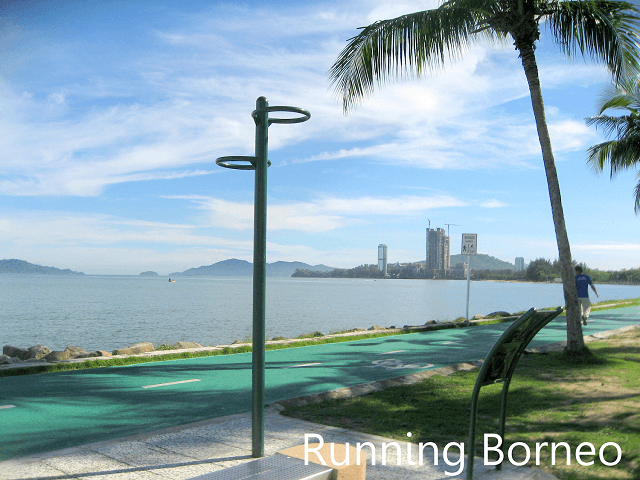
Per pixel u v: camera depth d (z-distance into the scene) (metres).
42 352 11.52
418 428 5.70
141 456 4.59
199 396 7.37
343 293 114.00
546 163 11.17
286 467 3.10
